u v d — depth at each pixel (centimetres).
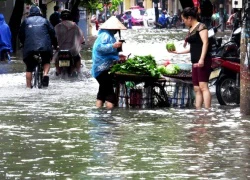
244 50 2028
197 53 2136
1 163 1391
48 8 7481
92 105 2266
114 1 7806
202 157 1441
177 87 2236
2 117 1997
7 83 3086
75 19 5656
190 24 2141
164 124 1856
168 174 1298
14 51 5156
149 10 12950
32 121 1917
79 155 1461
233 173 1305
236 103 2289
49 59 2931
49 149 1524
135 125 1839
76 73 3419
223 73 2295
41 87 2892
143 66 2175
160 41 6994
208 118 1959
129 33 9319
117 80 2203
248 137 1659
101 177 1274
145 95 2197
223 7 9331
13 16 5131
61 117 1991
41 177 1276
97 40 2200
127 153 1480
